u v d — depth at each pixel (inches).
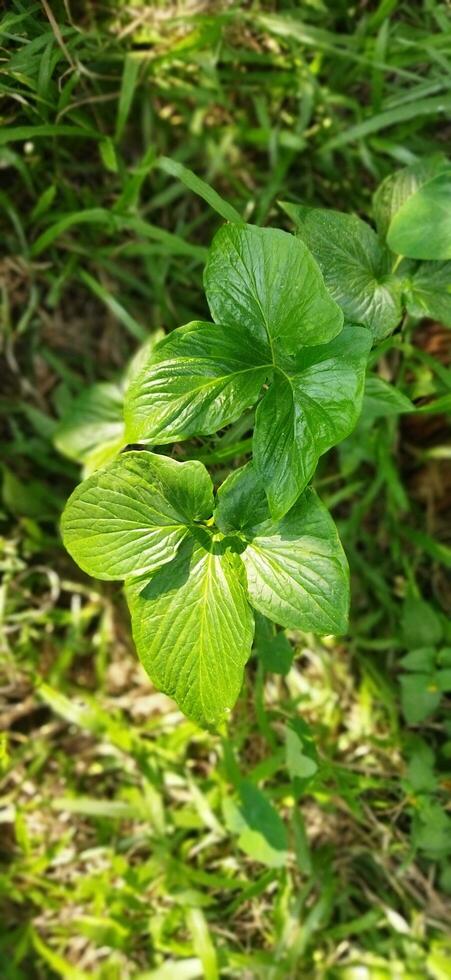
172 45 16.6
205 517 10.9
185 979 18.2
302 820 17.6
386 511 19.3
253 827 16.8
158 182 18.9
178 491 10.5
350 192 18.1
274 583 10.8
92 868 19.5
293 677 18.8
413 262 13.1
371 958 18.5
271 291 10.6
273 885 18.4
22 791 19.6
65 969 18.6
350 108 17.7
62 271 18.5
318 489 18.8
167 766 19.1
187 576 10.7
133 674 20.2
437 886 18.2
